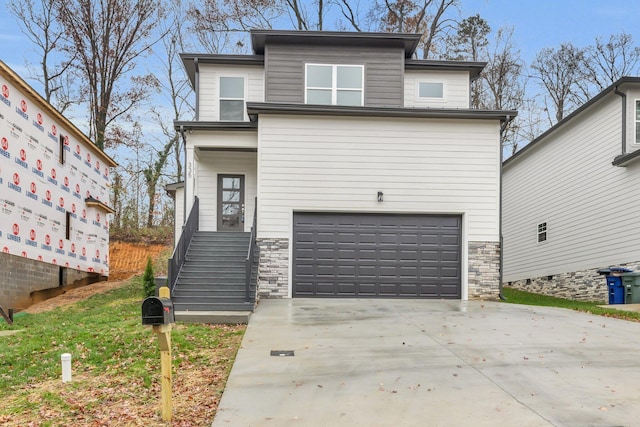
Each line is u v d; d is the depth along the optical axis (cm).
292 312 1207
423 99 1786
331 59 1692
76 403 621
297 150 1512
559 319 1132
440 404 600
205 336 942
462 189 1524
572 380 686
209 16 2997
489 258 1515
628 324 1080
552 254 2055
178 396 639
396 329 1008
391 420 555
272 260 1484
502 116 1522
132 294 1653
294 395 633
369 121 1527
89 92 3127
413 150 1526
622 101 1627
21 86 1541
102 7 3036
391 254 1516
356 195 1510
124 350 840
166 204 3381
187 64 1775
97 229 2175
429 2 3016
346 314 1182
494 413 571
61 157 1859
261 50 1750
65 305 1553
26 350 866
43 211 1711
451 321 1098
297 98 1672
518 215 2370
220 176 1705
